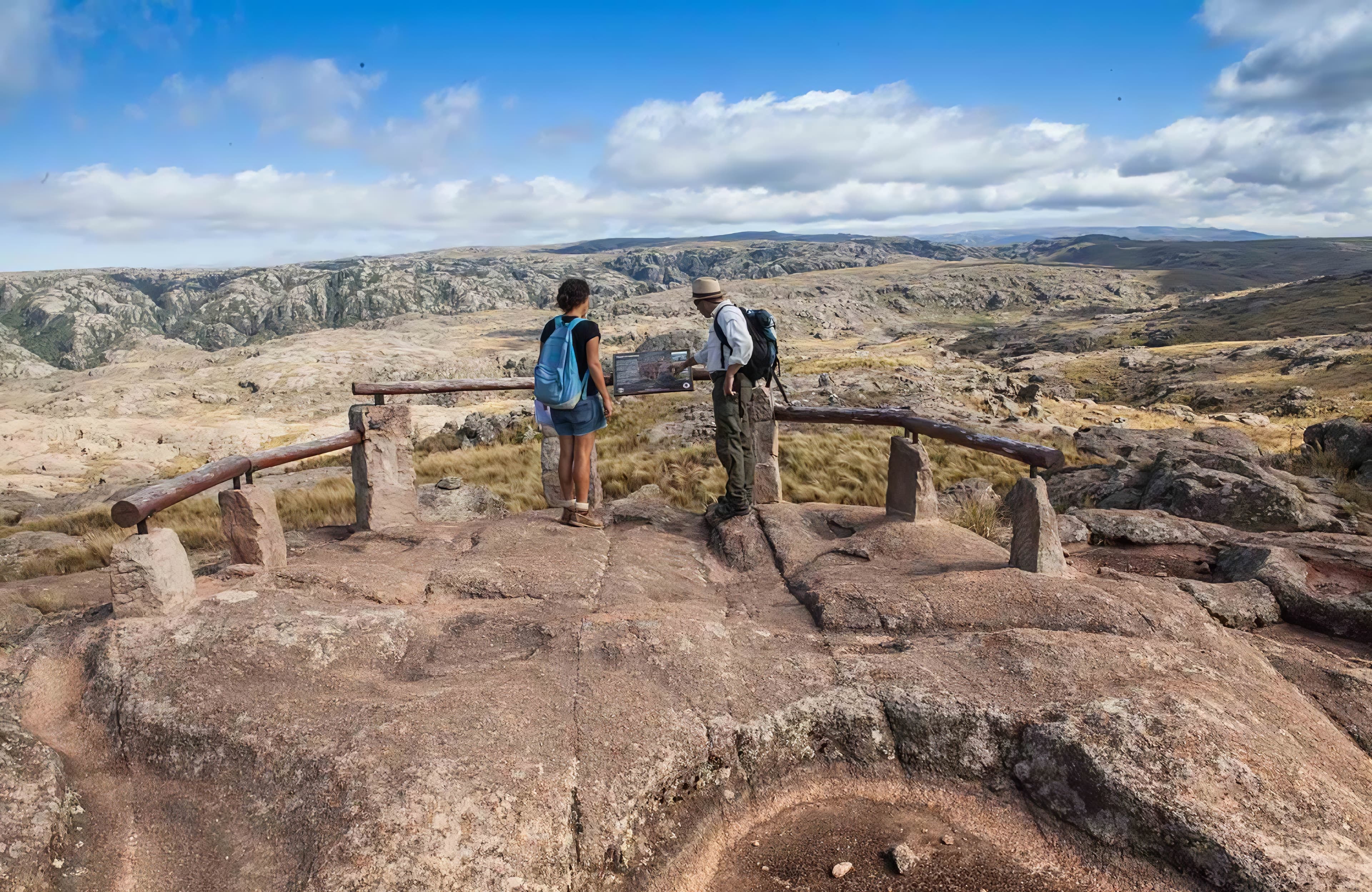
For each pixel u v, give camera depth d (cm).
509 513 1101
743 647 418
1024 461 502
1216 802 288
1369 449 1095
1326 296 13738
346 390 17225
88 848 293
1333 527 782
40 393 17862
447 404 10819
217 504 1384
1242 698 367
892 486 649
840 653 414
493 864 259
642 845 300
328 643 398
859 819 333
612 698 352
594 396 609
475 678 375
